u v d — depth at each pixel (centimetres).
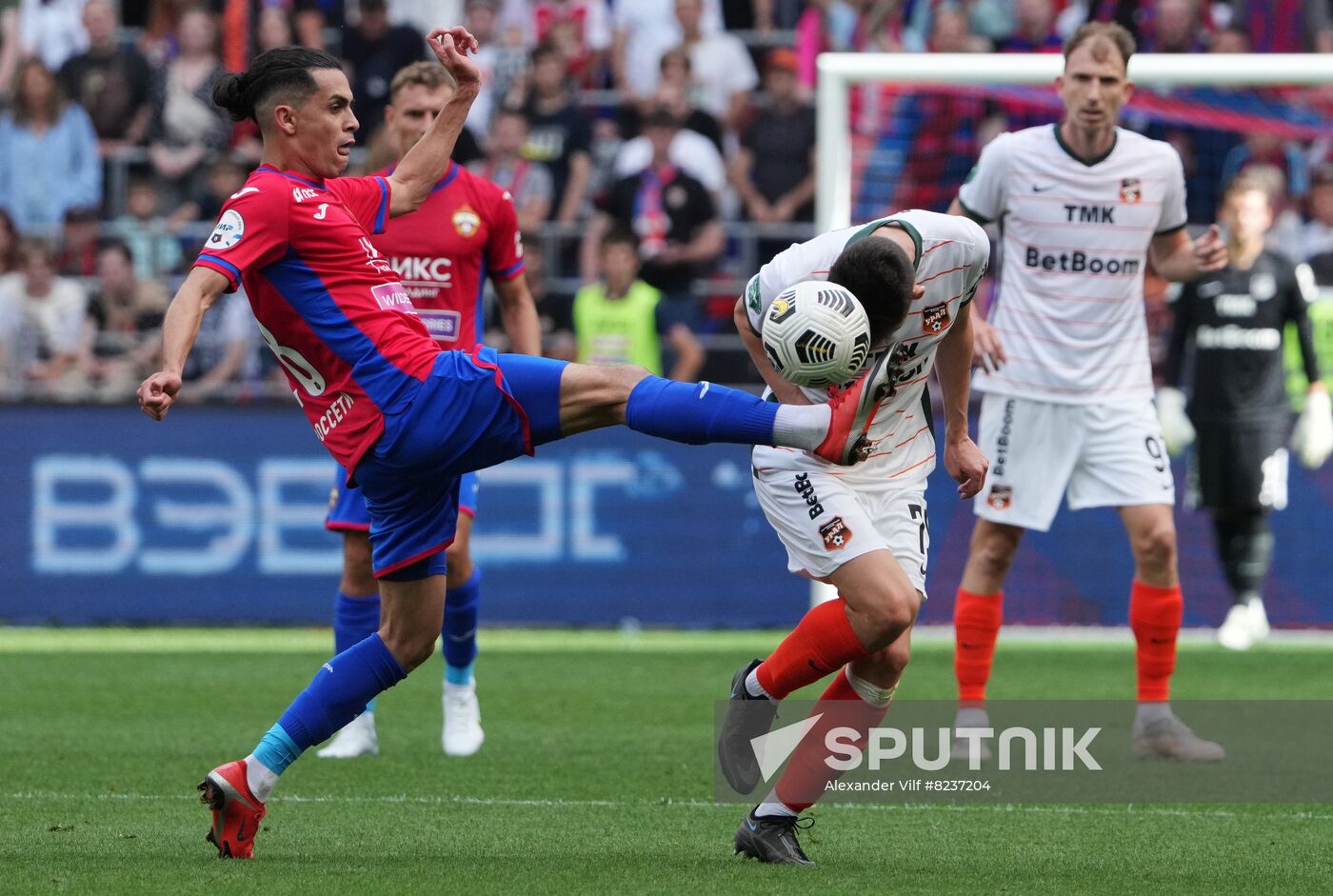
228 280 1480
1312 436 3769
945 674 3183
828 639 1531
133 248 4772
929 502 3984
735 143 5138
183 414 4069
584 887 1401
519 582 4069
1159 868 1544
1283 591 3934
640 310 4312
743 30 5188
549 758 2270
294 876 1443
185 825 1736
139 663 3362
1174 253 2400
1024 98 4144
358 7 4956
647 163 4956
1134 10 4947
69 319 4597
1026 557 3988
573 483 4072
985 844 1677
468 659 2309
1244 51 4903
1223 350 3744
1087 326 2344
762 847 1552
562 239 4781
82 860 1524
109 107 4925
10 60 5119
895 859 1585
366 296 1523
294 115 1559
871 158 4181
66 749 2302
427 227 2262
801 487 1574
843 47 5184
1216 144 4338
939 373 1667
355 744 2291
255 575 4066
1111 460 2323
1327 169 4416
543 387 1474
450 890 1384
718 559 4059
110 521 4078
